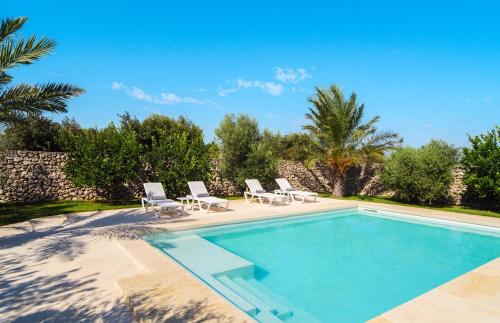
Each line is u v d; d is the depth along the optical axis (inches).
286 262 267.1
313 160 631.2
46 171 478.9
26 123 300.5
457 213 448.8
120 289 167.5
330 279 231.3
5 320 136.7
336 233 368.8
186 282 171.8
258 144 605.6
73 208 427.2
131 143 491.8
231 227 368.2
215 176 604.4
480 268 214.5
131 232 289.3
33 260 214.2
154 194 430.9
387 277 236.8
